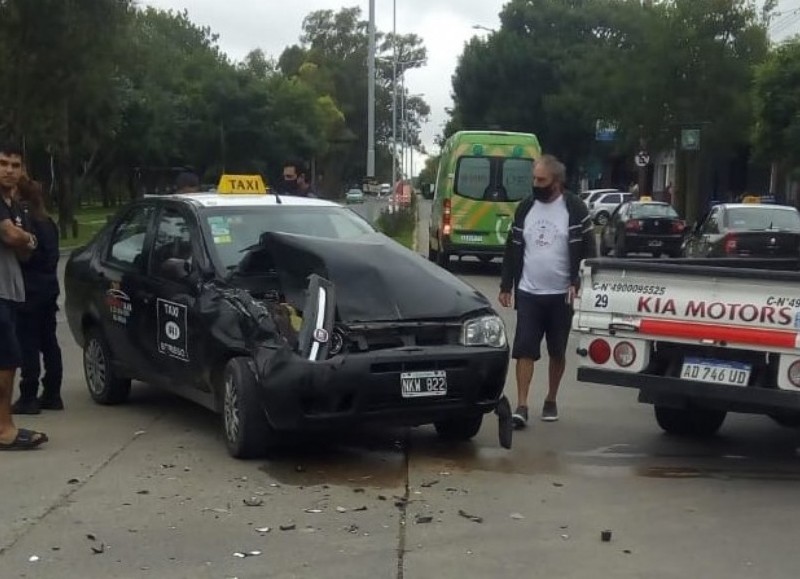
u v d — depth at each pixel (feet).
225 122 207.41
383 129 334.65
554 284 26.03
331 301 21.79
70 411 27.50
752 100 97.86
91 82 98.17
